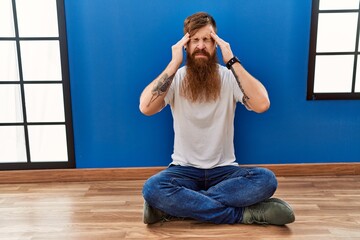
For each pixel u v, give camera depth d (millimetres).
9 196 1877
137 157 2090
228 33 1928
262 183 1461
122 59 1955
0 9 1939
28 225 1539
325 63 2025
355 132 2074
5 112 2074
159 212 1523
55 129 2105
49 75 2023
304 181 2025
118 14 1897
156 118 2039
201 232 1450
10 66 2014
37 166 2094
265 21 1917
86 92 1992
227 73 1633
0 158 2117
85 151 2072
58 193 1912
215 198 1501
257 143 2082
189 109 1578
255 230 1458
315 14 1909
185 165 1602
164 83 1482
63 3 1875
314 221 1528
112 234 1445
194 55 1521
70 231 1478
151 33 1926
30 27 1962
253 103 1506
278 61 1969
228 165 1615
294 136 2072
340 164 2102
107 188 1978
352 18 1964
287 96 2018
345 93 2014
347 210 1637
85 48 1933
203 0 1889
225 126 1604
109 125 2041
